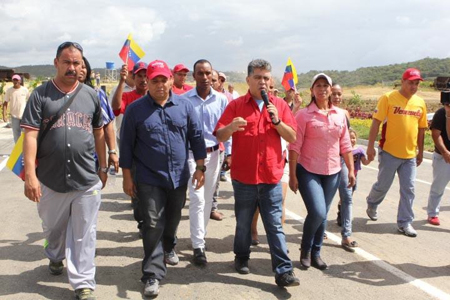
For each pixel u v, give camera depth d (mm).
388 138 6074
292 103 6629
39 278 4445
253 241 5512
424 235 6125
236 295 4203
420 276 4770
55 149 3811
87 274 4012
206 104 5227
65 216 4070
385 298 4254
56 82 3855
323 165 4703
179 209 4449
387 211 7191
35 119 3729
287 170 5828
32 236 5680
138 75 5738
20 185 8484
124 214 6684
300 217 6766
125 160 4215
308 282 4539
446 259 5277
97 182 4051
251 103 4371
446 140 6301
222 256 5141
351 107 33219
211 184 5164
